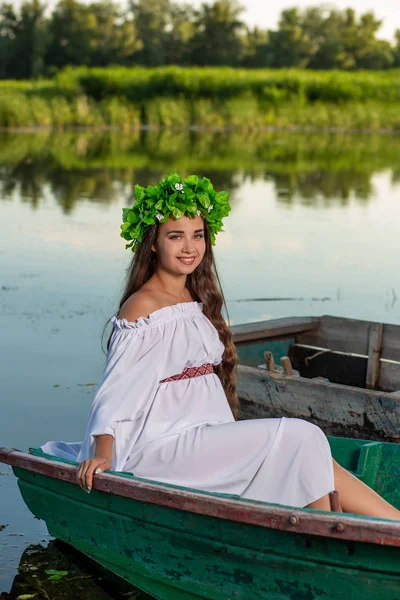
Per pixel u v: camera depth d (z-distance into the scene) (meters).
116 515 3.75
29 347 6.93
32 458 4.00
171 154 24.52
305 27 76.25
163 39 74.50
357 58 77.31
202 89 38.38
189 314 3.79
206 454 3.61
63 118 34.84
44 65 67.44
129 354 3.67
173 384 3.74
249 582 3.40
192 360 3.75
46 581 3.92
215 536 3.40
